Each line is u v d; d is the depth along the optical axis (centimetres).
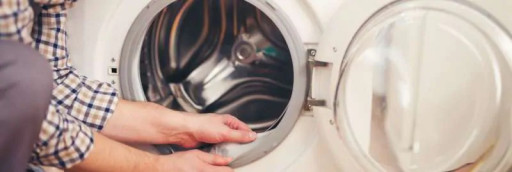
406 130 87
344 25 86
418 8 83
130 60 99
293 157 98
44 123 70
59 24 86
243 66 114
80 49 99
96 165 80
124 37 99
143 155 87
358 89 87
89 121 92
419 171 89
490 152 86
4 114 62
